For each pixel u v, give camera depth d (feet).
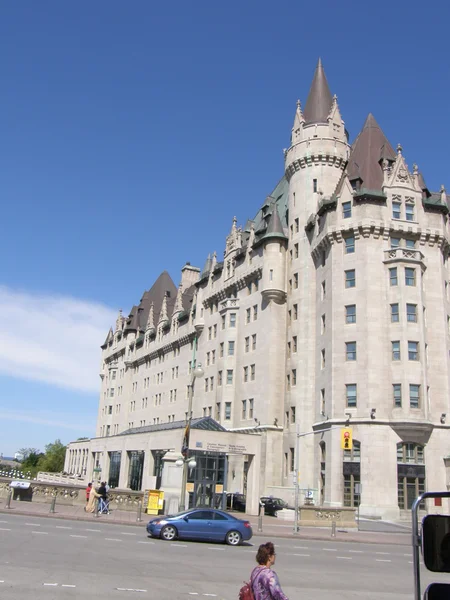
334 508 137.49
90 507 123.85
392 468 159.63
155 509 127.34
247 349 224.94
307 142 213.66
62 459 507.30
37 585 45.09
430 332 176.24
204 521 87.71
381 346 169.99
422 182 194.90
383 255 177.58
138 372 350.43
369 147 195.72
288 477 189.06
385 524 147.64
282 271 213.25
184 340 283.79
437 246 183.52
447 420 168.76
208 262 278.46
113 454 232.53
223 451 153.58
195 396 258.78
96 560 60.64
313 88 223.92
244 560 70.49
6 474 190.08
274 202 239.91
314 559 77.20
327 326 182.39
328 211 187.42
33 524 92.53
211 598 46.06
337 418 169.17
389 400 165.68
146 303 375.86
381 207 180.55
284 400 202.18
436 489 160.45
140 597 44.06
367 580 61.77
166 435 171.01
